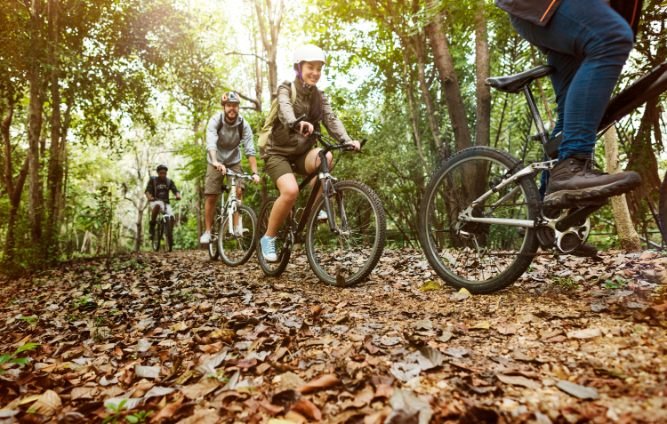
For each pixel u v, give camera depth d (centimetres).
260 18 1065
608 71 184
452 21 722
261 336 199
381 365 151
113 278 493
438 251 279
